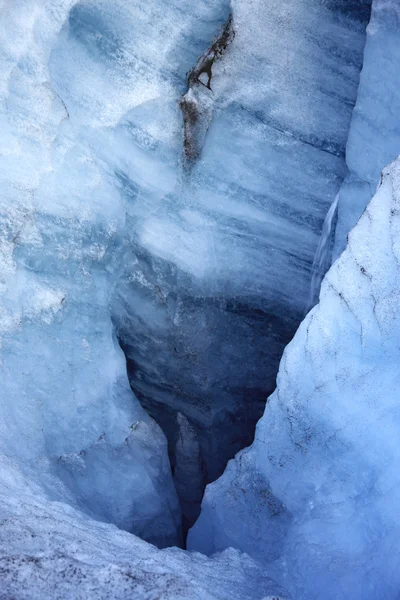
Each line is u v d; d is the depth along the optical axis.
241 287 4.62
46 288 4.25
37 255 4.24
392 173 2.97
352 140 4.01
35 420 3.88
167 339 4.79
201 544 3.68
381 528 2.79
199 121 4.25
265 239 4.51
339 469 3.14
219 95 4.21
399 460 2.85
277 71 4.17
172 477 4.83
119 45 4.21
